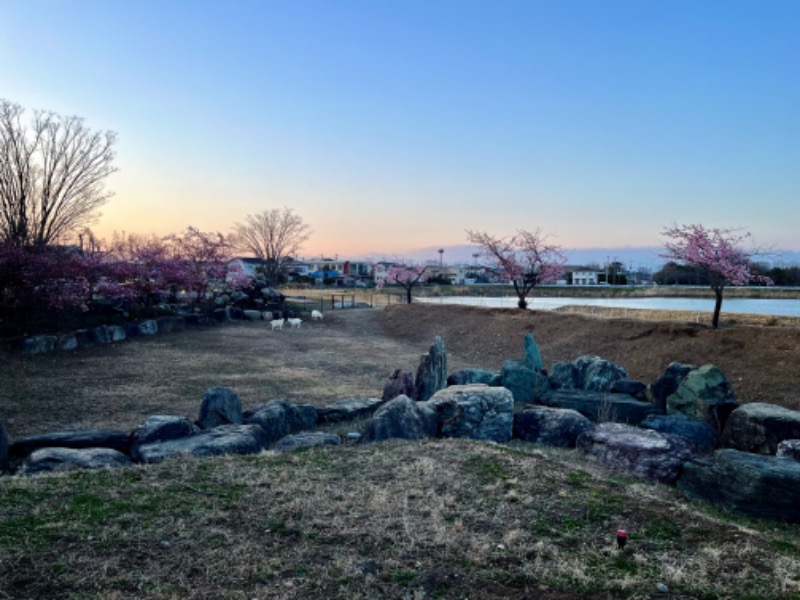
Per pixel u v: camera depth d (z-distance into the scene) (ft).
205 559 13.47
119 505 16.44
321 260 367.86
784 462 20.84
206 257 111.96
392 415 26.81
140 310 82.12
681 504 20.58
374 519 16.06
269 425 29.35
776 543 16.17
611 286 219.20
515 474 20.22
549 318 71.31
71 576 12.46
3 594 11.65
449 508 17.03
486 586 12.74
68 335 57.52
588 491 18.88
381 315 97.66
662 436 25.82
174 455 22.44
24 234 74.02
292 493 17.87
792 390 39.83
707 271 61.16
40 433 29.81
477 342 70.95
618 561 14.10
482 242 93.81
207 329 80.53
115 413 34.68
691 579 13.28
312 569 13.19
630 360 53.21
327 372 52.31
